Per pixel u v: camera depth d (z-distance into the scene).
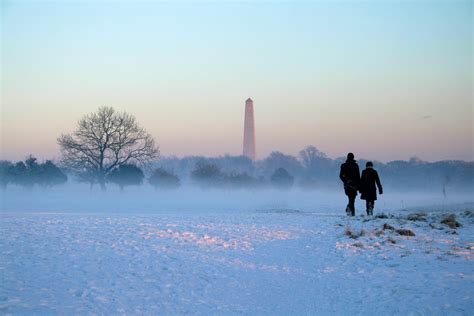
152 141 80.19
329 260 15.22
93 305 10.79
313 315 10.39
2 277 12.65
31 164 85.56
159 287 12.30
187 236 18.34
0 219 23.23
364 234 18.64
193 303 11.17
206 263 14.69
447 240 17.84
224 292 12.06
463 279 12.77
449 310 10.40
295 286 12.62
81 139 76.00
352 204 25.59
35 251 15.42
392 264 14.48
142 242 17.12
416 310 10.48
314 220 23.06
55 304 10.78
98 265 14.06
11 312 10.14
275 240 18.11
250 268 14.33
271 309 10.81
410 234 18.80
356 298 11.52
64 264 14.04
